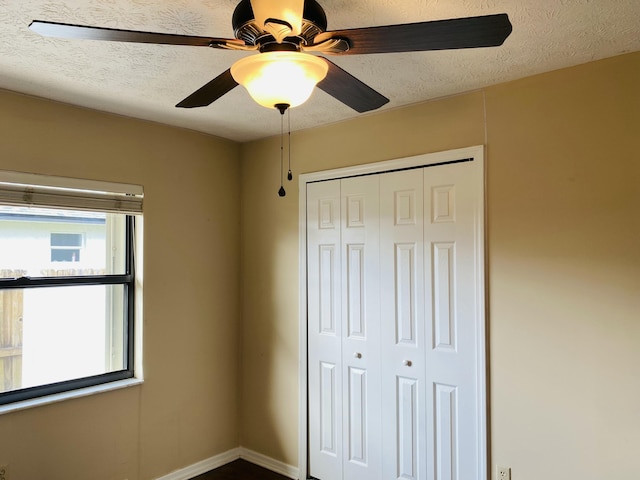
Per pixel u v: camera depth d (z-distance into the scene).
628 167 1.97
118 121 2.79
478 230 2.36
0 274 2.42
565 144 2.12
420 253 2.58
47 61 2.01
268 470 3.23
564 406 2.10
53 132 2.52
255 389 3.38
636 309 1.94
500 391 2.28
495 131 2.32
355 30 1.19
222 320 3.36
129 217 2.94
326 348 2.99
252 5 1.14
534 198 2.20
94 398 2.66
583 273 2.07
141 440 2.86
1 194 2.33
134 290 2.93
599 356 2.02
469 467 2.37
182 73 2.15
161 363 2.98
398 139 2.68
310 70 1.27
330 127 3.00
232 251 3.44
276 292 3.27
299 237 3.13
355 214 2.86
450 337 2.46
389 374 2.69
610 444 1.99
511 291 2.25
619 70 1.99
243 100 2.53
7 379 2.46
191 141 3.17
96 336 2.80
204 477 3.12
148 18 1.65
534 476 2.17
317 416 3.03
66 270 2.66
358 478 2.81
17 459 2.36
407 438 2.61
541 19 1.66
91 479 2.62
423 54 1.96
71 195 2.59
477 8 1.58
